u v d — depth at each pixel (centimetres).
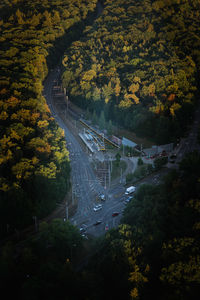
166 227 18050
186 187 19638
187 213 17612
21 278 16688
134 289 15362
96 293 15862
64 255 18550
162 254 16400
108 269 16825
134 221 19850
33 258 17475
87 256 18862
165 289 15338
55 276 16338
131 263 16450
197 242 16050
